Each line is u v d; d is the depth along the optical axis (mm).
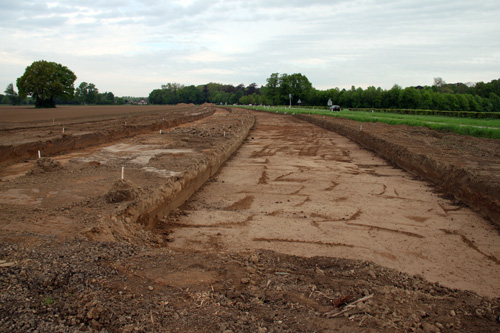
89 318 3154
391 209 8453
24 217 5898
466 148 14680
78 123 26938
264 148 18312
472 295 4234
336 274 4570
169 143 16234
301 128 30203
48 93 68562
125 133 21266
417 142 16172
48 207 6594
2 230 5254
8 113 44406
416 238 6766
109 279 3912
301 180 11312
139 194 7215
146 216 6957
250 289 3889
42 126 23188
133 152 13570
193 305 3488
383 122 29906
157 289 3781
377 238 6742
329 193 9812
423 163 11820
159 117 36938
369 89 81125
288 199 9273
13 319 3045
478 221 7676
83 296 3480
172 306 3453
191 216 7957
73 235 5090
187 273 4211
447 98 71312
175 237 6703
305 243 6465
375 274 4566
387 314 3480
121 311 3285
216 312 3361
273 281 4137
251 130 28359
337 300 3645
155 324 3131
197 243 6406
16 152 12539
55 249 4551
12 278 3711
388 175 12031
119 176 9312
